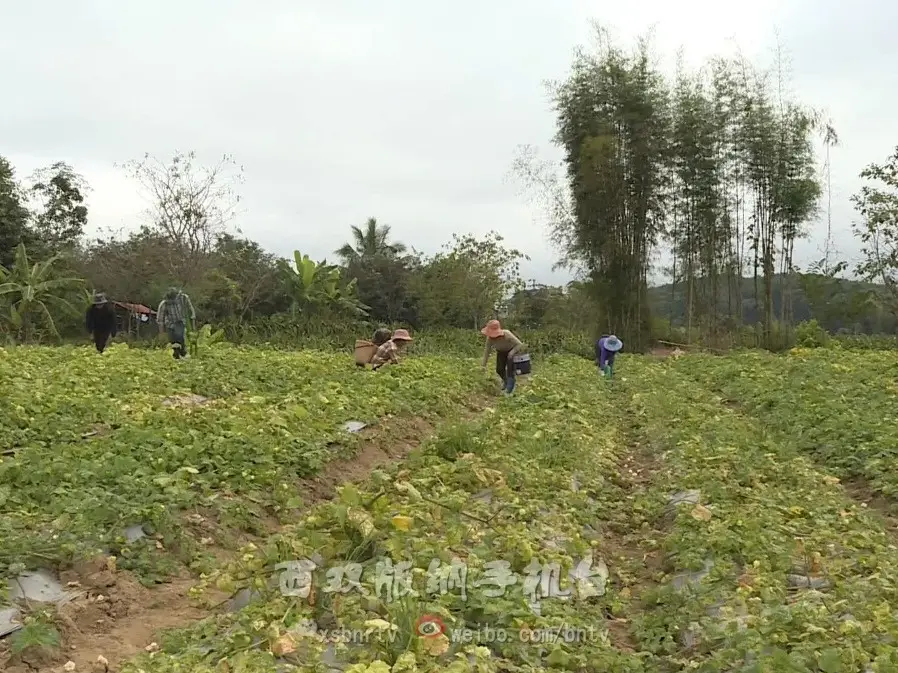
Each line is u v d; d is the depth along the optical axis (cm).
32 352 1748
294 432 927
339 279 3544
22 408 879
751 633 434
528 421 1147
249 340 2972
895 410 1238
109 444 788
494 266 3838
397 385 1412
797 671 387
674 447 1044
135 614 508
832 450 1026
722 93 3123
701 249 3253
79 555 544
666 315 3778
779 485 830
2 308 2698
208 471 754
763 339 3238
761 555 576
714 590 529
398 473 727
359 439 1014
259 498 728
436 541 518
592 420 1287
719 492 763
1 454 761
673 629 495
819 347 3108
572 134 3138
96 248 3566
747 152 3128
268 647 397
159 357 1664
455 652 399
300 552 488
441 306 3862
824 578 542
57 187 3722
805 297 3475
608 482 920
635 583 613
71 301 3102
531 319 4384
